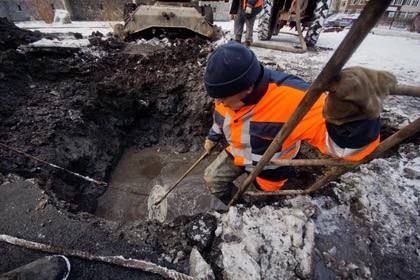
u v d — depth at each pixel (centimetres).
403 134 103
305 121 133
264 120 141
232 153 174
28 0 1311
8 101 334
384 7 59
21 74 387
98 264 149
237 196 188
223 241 160
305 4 561
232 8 577
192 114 434
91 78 421
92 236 166
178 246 164
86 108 373
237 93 123
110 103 407
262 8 582
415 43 668
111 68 443
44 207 184
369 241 158
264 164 139
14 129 294
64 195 256
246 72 117
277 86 137
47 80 406
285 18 618
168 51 494
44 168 257
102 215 306
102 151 370
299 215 167
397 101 317
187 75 434
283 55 512
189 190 275
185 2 612
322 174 233
